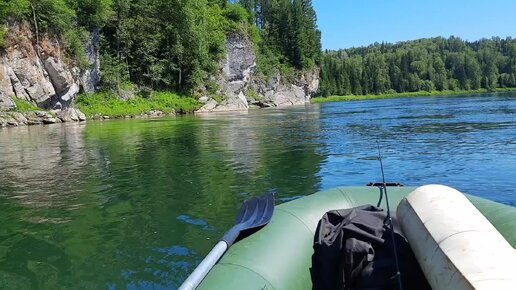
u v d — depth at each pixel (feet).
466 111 94.43
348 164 33.55
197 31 161.79
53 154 43.70
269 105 198.90
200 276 8.68
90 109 122.01
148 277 14.76
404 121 72.59
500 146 39.58
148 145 48.85
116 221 21.03
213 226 19.75
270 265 9.70
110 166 35.83
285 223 11.59
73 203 24.61
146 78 152.15
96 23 131.13
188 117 111.96
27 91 104.42
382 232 9.43
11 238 19.17
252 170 32.27
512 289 6.27
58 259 16.63
